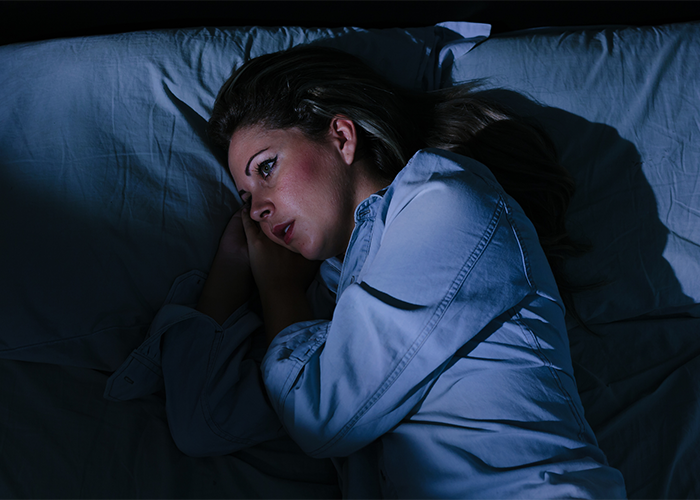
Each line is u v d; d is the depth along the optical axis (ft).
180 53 3.32
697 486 2.56
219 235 3.07
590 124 3.25
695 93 3.26
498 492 1.87
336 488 2.55
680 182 3.17
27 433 2.47
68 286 2.65
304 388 2.16
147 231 2.85
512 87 3.33
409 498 2.06
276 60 2.90
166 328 2.61
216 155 3.17
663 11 4.18
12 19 3.82
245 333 2.78
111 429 2.58
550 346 2.13
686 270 3.12
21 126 2.99
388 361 2.02
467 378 2.09
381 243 2.27
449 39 3.74
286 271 2.93
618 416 2.75
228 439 2.53
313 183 2.67
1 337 2.57
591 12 4.19
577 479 1.81
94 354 2.70
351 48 3.47
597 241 3.14
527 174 2.99
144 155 3.02
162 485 2.40
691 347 3.06
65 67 3.19
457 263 2.02
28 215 2.72
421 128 3.18
